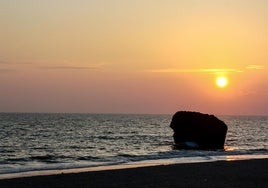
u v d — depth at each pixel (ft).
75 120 624.18
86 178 89.81
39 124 454.81
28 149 195.52
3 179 87.51
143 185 82.17
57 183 83.25
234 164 118.93
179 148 205.36
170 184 83.51
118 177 91.76
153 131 370.32
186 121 211.61
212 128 208.44
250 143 259.19
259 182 87.71
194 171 102.58
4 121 515.91
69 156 161.38
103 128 404.77
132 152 182.60
